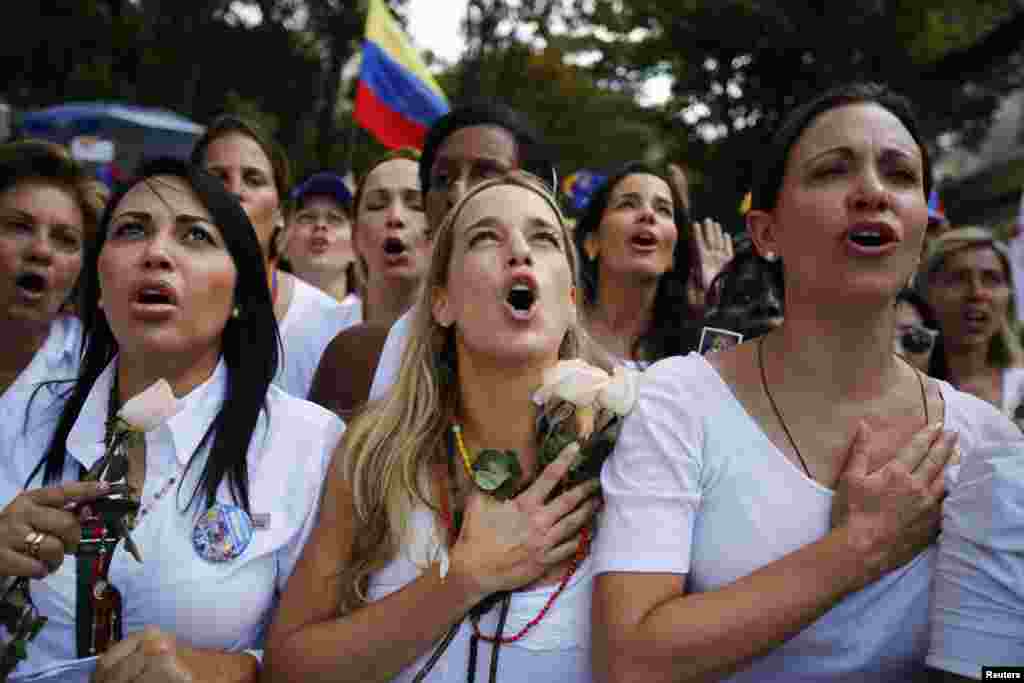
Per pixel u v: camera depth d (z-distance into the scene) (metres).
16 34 17.20
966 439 1.98
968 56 14.60
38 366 2.99
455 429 2.28
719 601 1.79
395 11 18.02
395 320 3.89
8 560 1.95
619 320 3.81
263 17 18.56
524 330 2.18
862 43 14.95
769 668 1.92
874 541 1.81
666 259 3.74
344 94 20.22
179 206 2.34
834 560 1.79
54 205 2.96
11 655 2.03
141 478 2.29
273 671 2.07
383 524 2.15
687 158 16.78
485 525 2.07
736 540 1.90
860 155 1.91
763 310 3.13
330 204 5.38
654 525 1.89
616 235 3.71
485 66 16.73
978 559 1.76
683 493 1.90
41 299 2.98
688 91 16.83
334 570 2.15
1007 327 4.57
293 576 2.18
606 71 17.89
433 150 3.46
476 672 2.04
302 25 19.00
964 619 1.76
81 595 2.13
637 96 19.16
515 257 2.19
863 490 1.84
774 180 2.05
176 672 1.99
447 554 2.12
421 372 2.31
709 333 2.99
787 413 1.97
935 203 5.66
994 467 1.78
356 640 1.99
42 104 18.22
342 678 1.99
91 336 2.46
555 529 2.04
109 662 2.00
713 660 1.76
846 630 1.87
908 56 15.05
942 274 4.51
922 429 1.93
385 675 2.00
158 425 2.19
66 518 1.99
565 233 2.39
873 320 1.93
